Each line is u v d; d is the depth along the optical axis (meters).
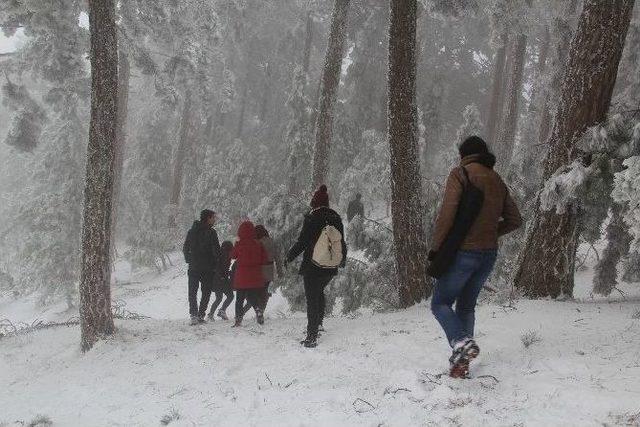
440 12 17.44
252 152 33.84
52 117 33.47
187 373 5.54
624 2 6.14
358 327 6.44
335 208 28.88
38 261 27.17
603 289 8.50
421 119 27.77
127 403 4.92
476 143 4.02
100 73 8.05
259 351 5.91
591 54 6.20
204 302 8.65
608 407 3.12
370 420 3.44
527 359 4.19
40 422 4.68
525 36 21.78
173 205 32.44
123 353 6.97
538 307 5.81
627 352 4.06
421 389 3.72
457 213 3.80
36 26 11.18
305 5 32.25
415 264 7.66
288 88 36.62
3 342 9.80
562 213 6.16
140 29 15.41
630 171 4.14
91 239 8.02
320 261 5.71
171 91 21.22
